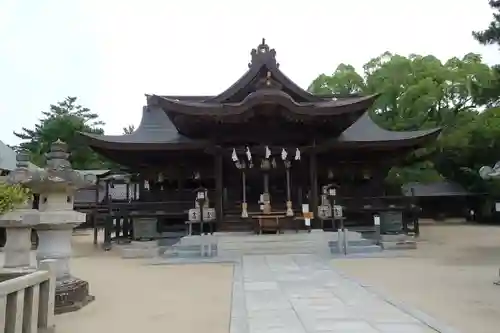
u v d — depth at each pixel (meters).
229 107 22.00
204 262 17.30
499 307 8.72
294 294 10.20
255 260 16.89
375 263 15.99
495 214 43.38
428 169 43.75
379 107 43.69
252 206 25.23
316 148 23.45
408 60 44.12
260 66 25.02
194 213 22.16
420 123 40.47
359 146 24.38
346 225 24.88
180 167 26.22
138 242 22.16
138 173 27.28
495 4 19.34
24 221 8.96
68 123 55.59
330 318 7.87
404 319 7.72
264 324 7.51
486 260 16.41
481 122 40.75
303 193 25.39
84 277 14.04
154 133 27.17
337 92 44.56
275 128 24.25
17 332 5.62
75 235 35.34
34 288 6.35
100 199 40.00
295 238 20.27
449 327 7.14
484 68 40.69
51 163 10.16
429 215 48.06
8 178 8.96
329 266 15.12
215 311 8.83
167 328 7.60
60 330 7.57
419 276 12.78
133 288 11.92
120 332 7.42
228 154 23.38
